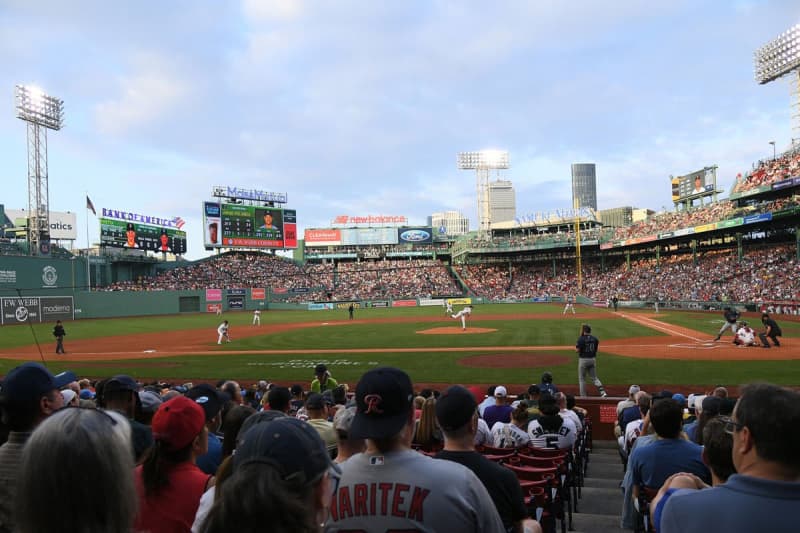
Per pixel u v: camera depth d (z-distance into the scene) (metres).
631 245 74.00
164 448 3.29
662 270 70.88
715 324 38.28
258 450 2.01
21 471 1.89
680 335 31.52
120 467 1.98
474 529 2.69
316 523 1.99
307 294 88.88
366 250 108.69
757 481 2.27
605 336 32.31
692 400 10.21
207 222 87.25
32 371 3.35
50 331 46.72
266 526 1.75
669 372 19.64
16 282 59.19
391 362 24.31
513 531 3.71
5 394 3.23
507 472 3.68
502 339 32.22
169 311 75.12
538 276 89.75
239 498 1.78
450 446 3.78
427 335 36.06
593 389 17.78
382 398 2.86
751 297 52.00
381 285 92.88
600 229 85.88
